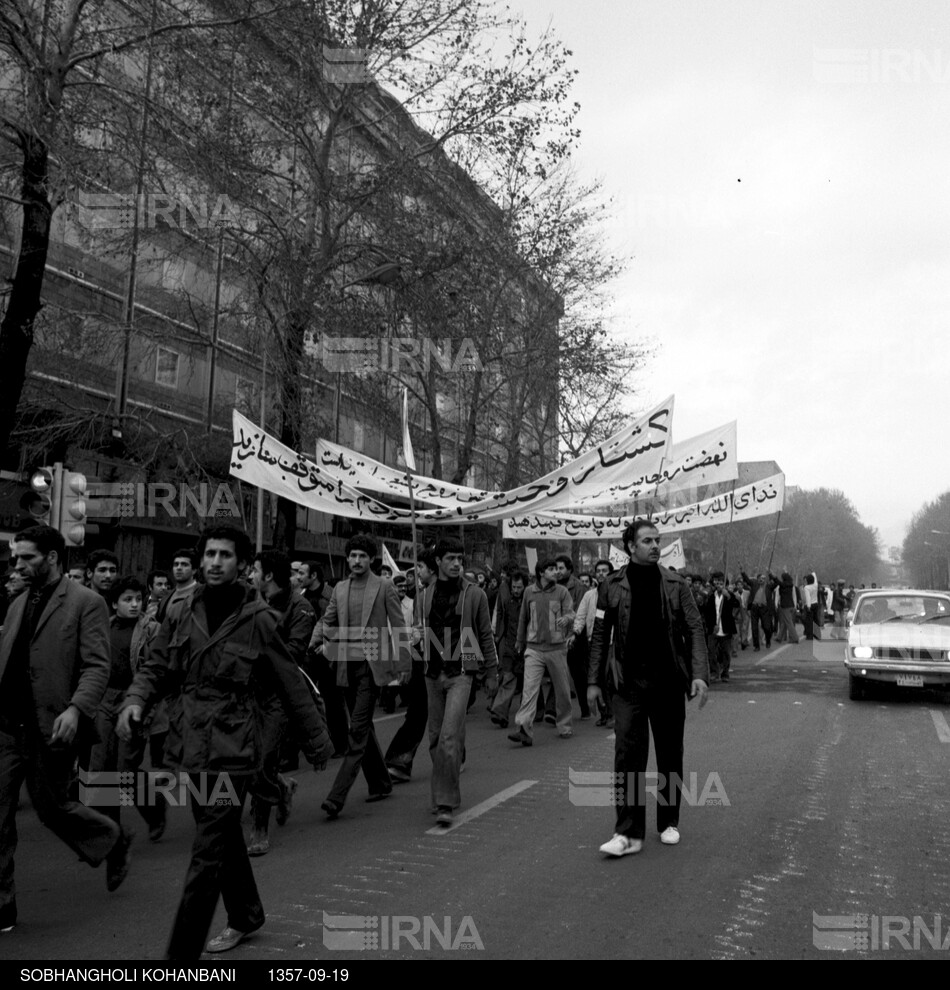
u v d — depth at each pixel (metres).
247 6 13.16
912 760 8.87
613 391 24.98
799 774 8.21
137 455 16.41
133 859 6.07
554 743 10.51
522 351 21.09
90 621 4.98
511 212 19.55
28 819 7.45
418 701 8.52
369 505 12.46
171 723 4.28
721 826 6.43
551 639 10.56
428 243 17.06
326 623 7.47
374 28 15.77
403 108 16.95
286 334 15.52
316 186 16.16
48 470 10.34
